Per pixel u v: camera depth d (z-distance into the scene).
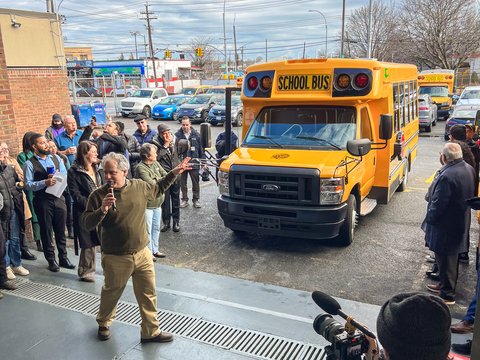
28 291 4.85
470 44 36.53
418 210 8.20
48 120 15.13
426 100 19.23
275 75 6.57
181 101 26.44
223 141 7.80
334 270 5.50
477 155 6.64
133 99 27.27
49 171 5.11
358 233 6.92
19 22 14.08
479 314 1.51
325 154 6.04
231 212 6.18
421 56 39.59
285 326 3.98
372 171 7.20
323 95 6.32
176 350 3.65
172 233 7.06
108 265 3.55
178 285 4.97
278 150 6.37
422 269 5.49
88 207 3.49
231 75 46.69
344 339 1.67
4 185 4.91
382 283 5.10
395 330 1.26
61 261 5.55
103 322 3.78
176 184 6.98
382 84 6.37
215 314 4.23
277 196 5.90
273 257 5.98
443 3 36.41
